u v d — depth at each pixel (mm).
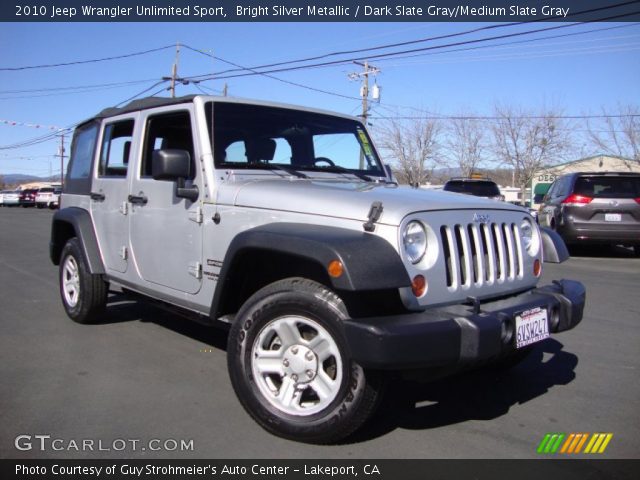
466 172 40250
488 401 3844
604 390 4078
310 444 3135
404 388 4051
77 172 5750
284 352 3182
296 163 4398
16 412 3514
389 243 2969
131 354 4676
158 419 3430
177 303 4133
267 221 3422
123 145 4895
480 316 2980
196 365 4414
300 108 4574
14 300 6812
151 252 4375
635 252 12180
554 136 37938
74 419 3422
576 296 3725
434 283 3098
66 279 5707
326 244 2873
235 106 4164
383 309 3100
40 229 18438
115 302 6535
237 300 3713
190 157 4016
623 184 11453
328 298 3006
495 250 3533
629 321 6117
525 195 38562
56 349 4797
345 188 3520
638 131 33250
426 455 3055
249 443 3137
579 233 11484
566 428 3436
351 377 2934
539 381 4250
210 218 3766
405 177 40625
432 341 2783
